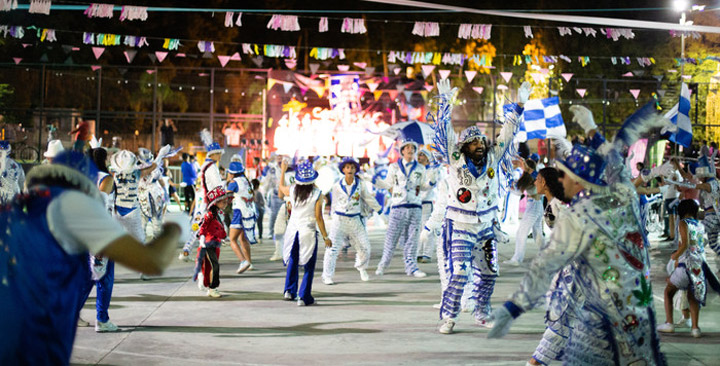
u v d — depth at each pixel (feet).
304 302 29.84
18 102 94.07
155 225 44.21
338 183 36.40
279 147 95.50
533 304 13.51
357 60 125.70
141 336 23.88
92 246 9.85
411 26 124.57
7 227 9.94
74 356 21.06
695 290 24.27
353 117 97.25
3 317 9.63
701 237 24.63
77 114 89.81
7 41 92.22
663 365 14.20
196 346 22.61
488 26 45.60
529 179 33.63
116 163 29.86
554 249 13.69
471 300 28.71
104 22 104.32
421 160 39.50
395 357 21.47
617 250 13.85
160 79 102.42
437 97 25.53
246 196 39.40
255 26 120.98
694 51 87.10
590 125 16.99
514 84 101.35
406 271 39.37
